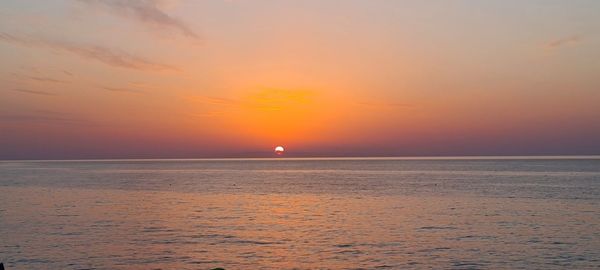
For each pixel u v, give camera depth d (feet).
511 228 161.89
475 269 111.14
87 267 113.60
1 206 231.91
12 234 153.28
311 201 253.65
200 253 127.34
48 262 117.60
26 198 272.31
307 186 364.99
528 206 220.64
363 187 346.74
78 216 196.65
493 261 117.80
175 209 220.43
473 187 332.39
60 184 398.83
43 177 526.98
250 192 311.88
